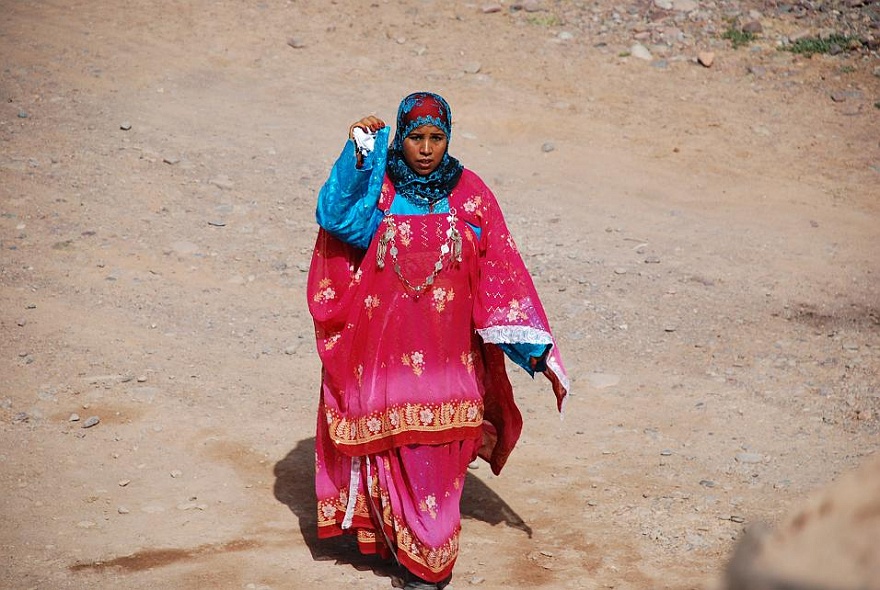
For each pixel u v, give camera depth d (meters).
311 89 28.72
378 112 27.56
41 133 24.58
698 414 14.70
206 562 10.48
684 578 10.27
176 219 21.17
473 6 34.19
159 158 23.83
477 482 12.65
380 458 9.77
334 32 32.22
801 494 12.23
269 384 15.34
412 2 34.31
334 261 9.86
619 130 27.41
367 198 9.42
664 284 19.66
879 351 16.92
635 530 11.38
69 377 15.05
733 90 29.59
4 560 10.36
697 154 26.34
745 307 18.80
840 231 22.61
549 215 22.75
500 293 9.80
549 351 10.08
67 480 12.24
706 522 11.50
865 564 1.65
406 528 9.70
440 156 9.55
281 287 18.88
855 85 29.62
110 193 21.97
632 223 22.62
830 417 14.53
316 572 10.36
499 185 24.09
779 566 1.68
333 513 10.35
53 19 31.92
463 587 10.06
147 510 11.61
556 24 33.09
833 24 32.72
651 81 30.02
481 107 28.03
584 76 30.14
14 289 17.84
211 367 15.75
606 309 18.50
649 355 16.83
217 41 31.19
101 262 19.16
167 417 14.08
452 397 9.66
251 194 22.61
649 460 13.25
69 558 10.46
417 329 9.55
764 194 24.44
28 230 20.11
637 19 33.31
